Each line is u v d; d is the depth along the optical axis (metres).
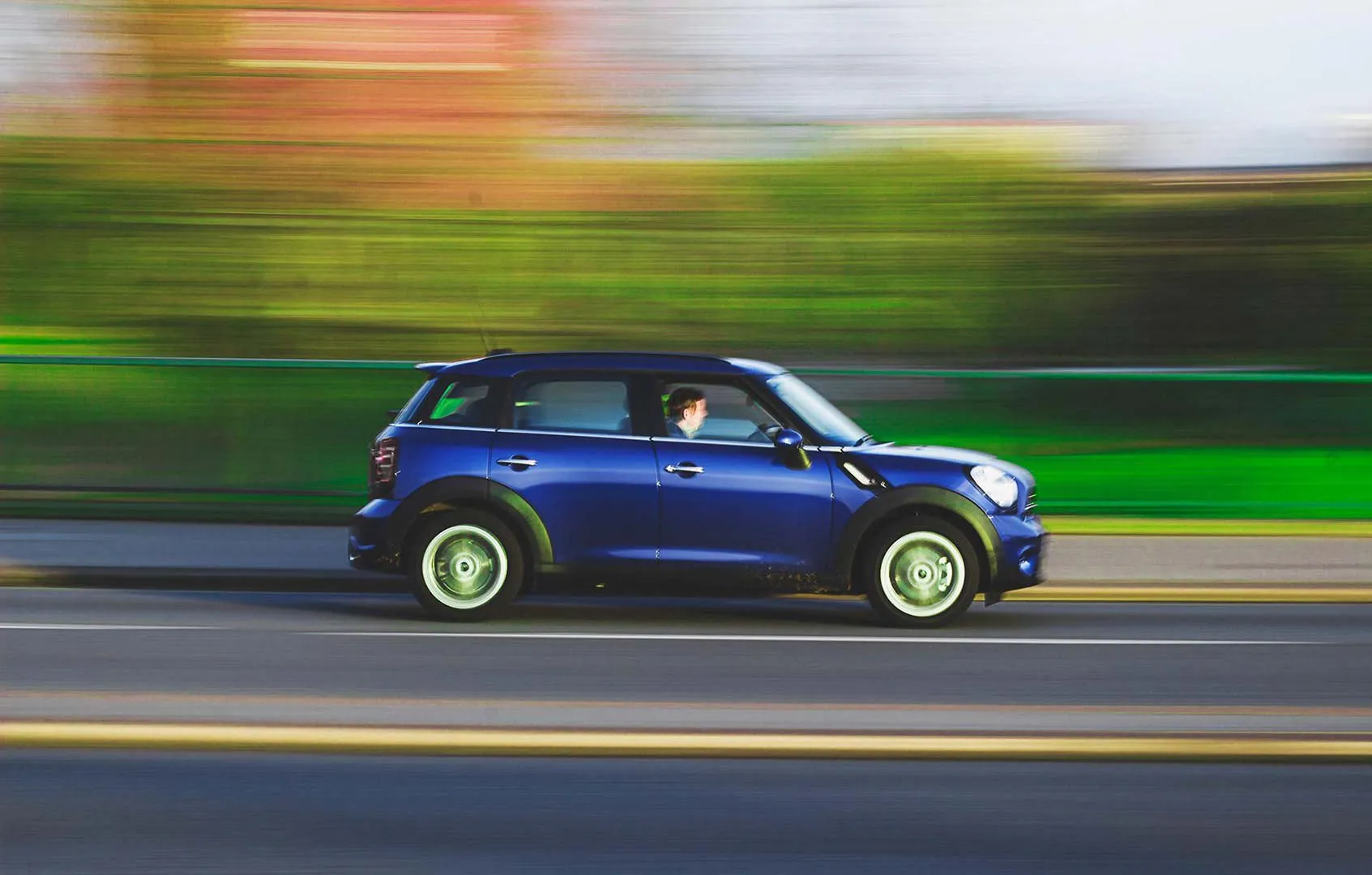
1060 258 32.25
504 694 11.98
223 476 23.48
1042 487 24.14
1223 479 24.05
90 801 8.98
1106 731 10.81
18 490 23.48
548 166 33.66
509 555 15.36
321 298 33.47
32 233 33.25
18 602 16.73
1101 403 24.20
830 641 14.53
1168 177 32.00
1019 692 12.23
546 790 9.29
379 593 17.77
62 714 11.11
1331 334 31.58
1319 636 15.15
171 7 33.25
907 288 32.47
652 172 33.31
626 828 8.55
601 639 14.52
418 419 15.58
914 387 24.41
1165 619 16.30
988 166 32.44
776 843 8.31
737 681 12.55
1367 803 9.12
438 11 33.31
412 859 8.02
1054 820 8.75
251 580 18.11
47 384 23.50
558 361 15.61
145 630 14.80
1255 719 11.27
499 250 33.16
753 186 32.69
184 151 33.53
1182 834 8.52
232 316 33.34
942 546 15.23
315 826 8.54
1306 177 31.64
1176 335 31.95
